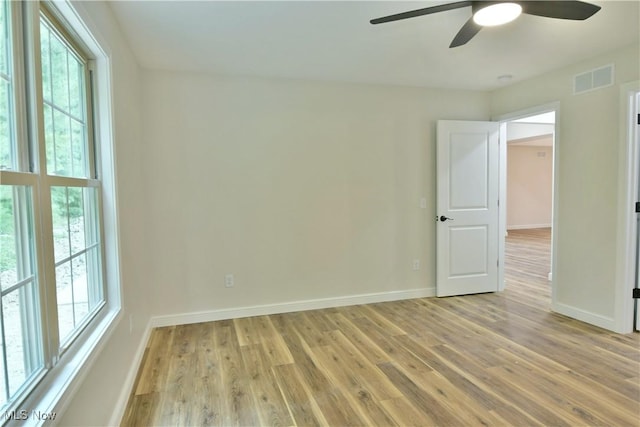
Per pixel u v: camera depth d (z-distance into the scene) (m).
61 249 1.52
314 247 3.91
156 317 3.47
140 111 3.31
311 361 2.71
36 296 1.23
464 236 4.32
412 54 3.14
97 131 2.04
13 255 1.13
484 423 1.97
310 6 2.29
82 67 1.94
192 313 3.57
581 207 3.42
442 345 2.96
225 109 3.58
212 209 3.59
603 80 3.19
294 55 3.12
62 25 1.61
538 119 6.10
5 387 1.06
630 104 3.03
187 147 3.49
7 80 1.12
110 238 2.08
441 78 3.84
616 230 3.14
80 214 1.77
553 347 2.88
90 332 1.71
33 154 1.22
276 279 3.80
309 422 2.00
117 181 2.13
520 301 4.11
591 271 3.35
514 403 2.14
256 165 3.69
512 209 10.62
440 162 4.18
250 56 3.12
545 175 10.80
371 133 4.04
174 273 3.51
